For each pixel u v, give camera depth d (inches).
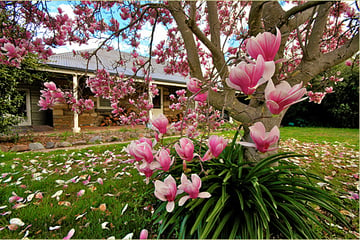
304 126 385.7
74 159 124.2
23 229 53.0
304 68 61.4
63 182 84.2
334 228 54.4
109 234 50.7
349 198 69.4
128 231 51.8
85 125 310.5
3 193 73.6
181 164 58.0
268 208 47.3
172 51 120.8
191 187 24.2
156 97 390.3
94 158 123.1
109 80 88.3
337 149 151.9
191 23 61.9
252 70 19.0
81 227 53.8
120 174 95.0
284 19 46.0
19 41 64.9
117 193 74.2
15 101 191.2
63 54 331.9
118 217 58.1
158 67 443.5
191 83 35.5
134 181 85.4
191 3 85.0
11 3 66.2
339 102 342.3
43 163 114.6
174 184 25.7
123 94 94.7
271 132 19.8
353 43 58.1
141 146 27.0
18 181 85.4
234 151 67.2
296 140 194.1
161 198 25.5
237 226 42.6
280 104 18.5
